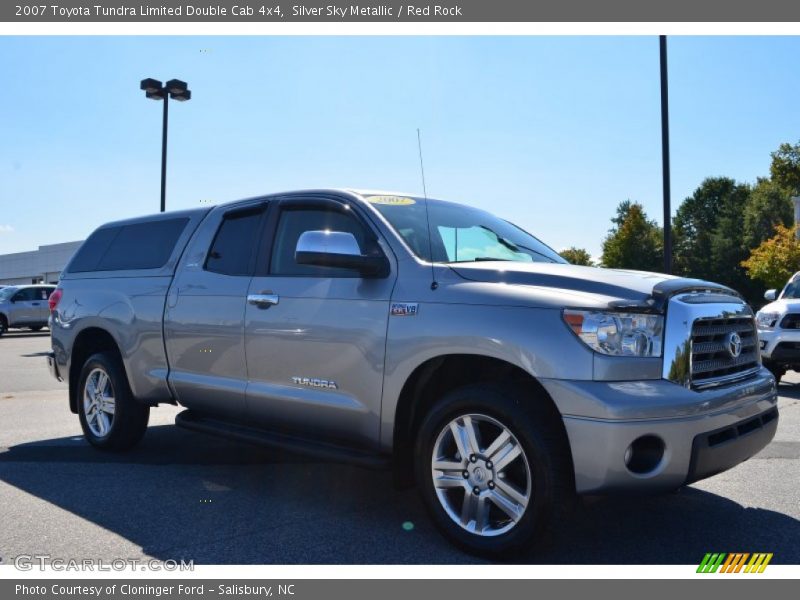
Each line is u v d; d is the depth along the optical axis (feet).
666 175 40.29
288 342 13.79
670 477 10.22
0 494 14.69
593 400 9.97
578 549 11.51
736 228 212.43
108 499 14.34
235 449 19.07
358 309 12.75
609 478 9.96
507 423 10.68
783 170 198.70
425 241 13.33
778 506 13.80
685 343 10.66
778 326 30.25
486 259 13.67
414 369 11.87
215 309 15.34
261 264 14.93
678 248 235.40
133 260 18.37
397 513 13.47
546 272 11.51
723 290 12.48
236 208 16.21
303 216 14.67
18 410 25.98
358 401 12.69
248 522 12.91
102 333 18.93
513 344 10.67
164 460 17.74
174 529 12.51
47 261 169.78
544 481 10.28
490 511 11.32
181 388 16.19
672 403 10.16
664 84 39.93
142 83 56.90
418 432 11.91
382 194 14.52
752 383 12.07
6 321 77.82
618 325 10.37
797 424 22.27
